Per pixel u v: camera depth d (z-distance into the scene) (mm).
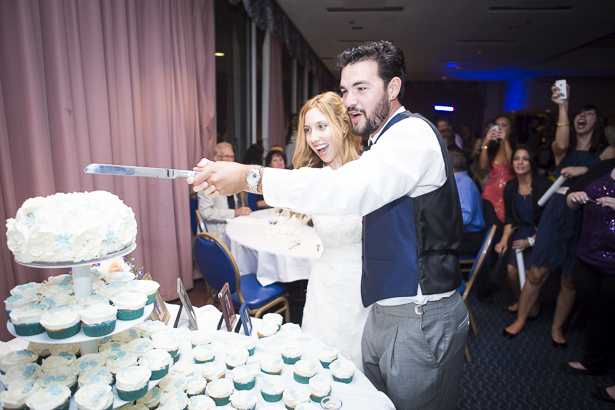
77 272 993
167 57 3229
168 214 3303
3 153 2012
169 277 3371
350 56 1151
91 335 919
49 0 2213
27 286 1064
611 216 2162
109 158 2676
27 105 2105
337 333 1678
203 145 3916
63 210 899
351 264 1657
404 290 1174
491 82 13055
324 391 1116
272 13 5539
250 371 1180
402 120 1127
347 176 1014
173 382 1109
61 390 879
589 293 2355
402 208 1172
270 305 2584
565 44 7602
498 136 3705
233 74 5281
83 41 2488
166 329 1246
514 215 3258
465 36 7090
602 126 2887
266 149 6191
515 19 6047
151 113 3146
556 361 2686
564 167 3012
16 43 2057
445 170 1161
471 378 2477
